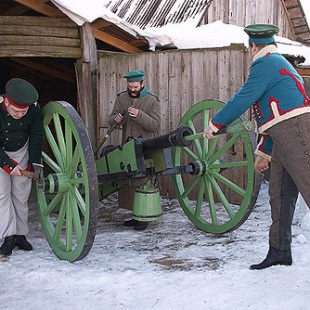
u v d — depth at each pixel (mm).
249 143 3904
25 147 3725
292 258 3373
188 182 5770
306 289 2740
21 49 5570
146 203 4410
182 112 5758
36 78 9672
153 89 5895
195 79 5660
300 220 4656
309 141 2834
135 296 2781
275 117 2885
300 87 2910
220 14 8633
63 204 3639
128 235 4324
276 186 3131
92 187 3240
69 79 8586
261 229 4422
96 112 6027
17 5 6090
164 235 4309
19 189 3744
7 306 2693
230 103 2951
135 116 4398
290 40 9578
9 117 3500
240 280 2939
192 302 2637
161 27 7152
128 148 4027
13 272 3258
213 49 5523
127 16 6938
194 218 4477
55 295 2846
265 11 9602
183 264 3441
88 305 2678
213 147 4273
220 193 4254
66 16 5711
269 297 2646
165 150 4074
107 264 3469
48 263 3471
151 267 3381
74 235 4270
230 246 3877
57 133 3641
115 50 6883
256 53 3004
